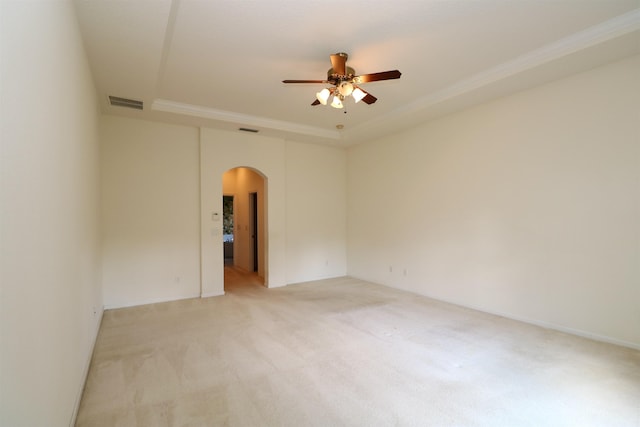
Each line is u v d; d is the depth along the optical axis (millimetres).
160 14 2279
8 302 955
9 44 975
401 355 2986
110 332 3574
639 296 2969
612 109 3102
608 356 2883
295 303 4754
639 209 2961
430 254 5016
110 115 4461
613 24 2613
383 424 2018
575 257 3383
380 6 2400
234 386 2465
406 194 5438
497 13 2504
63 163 1821
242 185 7809
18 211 1050
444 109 4398
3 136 921
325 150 6633
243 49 2990
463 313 4207
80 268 2393
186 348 3162
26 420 1109
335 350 3105
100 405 2221
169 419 2068
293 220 6215
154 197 4789
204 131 5129
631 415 2082
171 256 4926
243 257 7820
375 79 2961
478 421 2037
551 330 3543
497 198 4082
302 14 2482
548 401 2242
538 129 3654
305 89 3914
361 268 6504
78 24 2352
